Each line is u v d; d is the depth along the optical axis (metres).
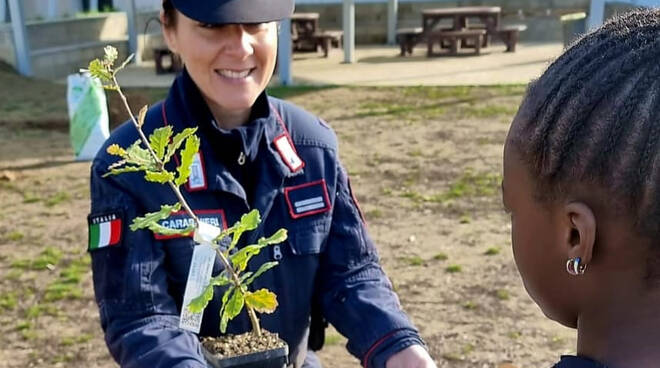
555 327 4.80
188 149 1.66
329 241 2.22
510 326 4.84
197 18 1.97
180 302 2.07
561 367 0.92
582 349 0.92
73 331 4.95
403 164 8.36
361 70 15.12
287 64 13.53
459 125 10.12
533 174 0.91
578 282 0.91
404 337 2.08
